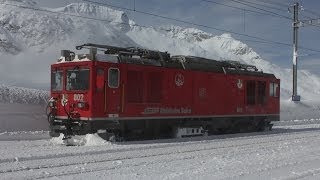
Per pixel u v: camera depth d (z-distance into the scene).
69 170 12.17
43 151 15.27
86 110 18.33
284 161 14.36
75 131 18.64
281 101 42.84
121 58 19.42
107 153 15.53
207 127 23.80
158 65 20.92
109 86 18.78
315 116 42.78
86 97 18.38
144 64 20.25
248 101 26.27
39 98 22.27
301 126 32.91
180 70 21.98
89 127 18.20
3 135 18.91
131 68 19.62
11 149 15.71
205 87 23.39
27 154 14.38
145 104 20.20
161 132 21.50
